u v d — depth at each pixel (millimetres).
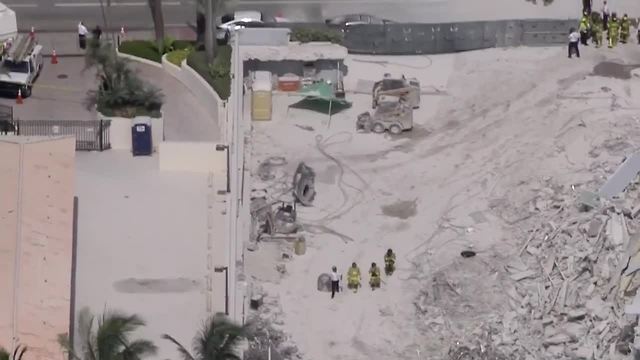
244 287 94000
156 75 113438
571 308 92750
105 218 95625
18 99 108812
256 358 88438
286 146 114625
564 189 106938
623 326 89500
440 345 92500
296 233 103562
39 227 84375
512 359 89500
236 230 96625
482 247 102188
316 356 91375
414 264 100812
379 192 109188
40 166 88250
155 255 92250
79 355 78812
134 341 77812
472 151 114438
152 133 103625
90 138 103875
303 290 97875
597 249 96625
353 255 101812
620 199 102625
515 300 95562
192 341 83000
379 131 116938
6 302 79812
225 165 101312
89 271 90250
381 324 94688
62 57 116562
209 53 111562
